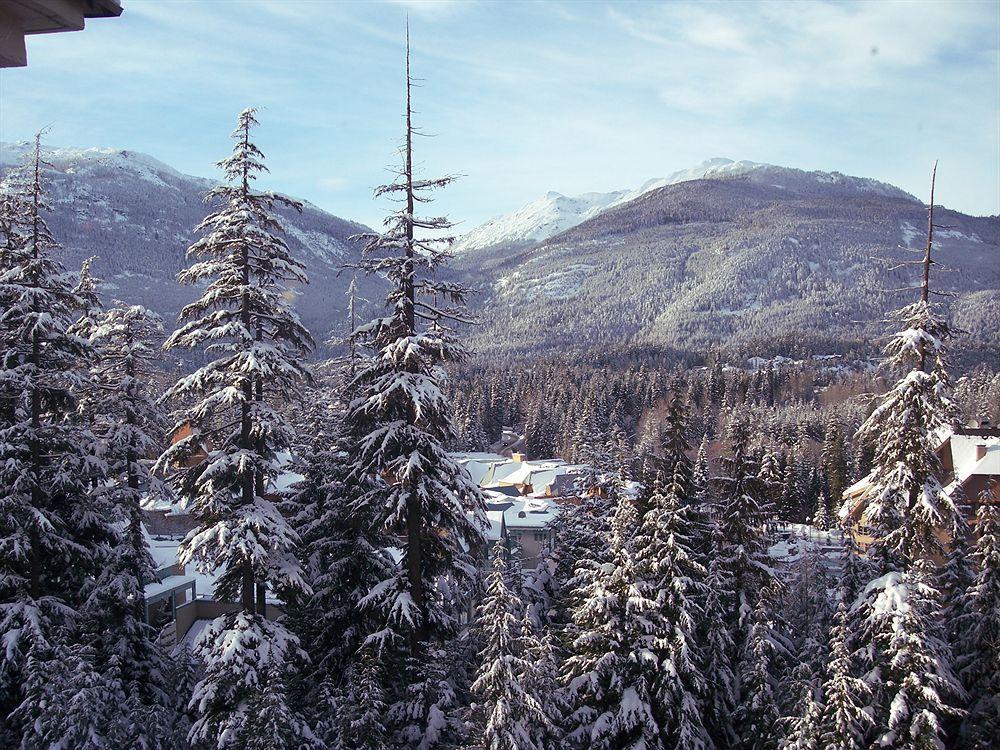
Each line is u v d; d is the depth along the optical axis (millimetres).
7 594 24797
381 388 21609
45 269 25922
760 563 26078
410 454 21578
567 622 30828
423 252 22141
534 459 143875
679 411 27484
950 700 23703
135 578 26297
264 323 22906
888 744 21031
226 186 21438
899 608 21531
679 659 22719
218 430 21656
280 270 22094
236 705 20406
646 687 23031
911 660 21297
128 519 26922
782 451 108062
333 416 28391
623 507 27141
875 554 23953
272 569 21719
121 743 22969
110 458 27422
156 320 28812
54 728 21266
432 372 22359
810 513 93375
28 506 24203
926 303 22453
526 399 174375
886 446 22781
